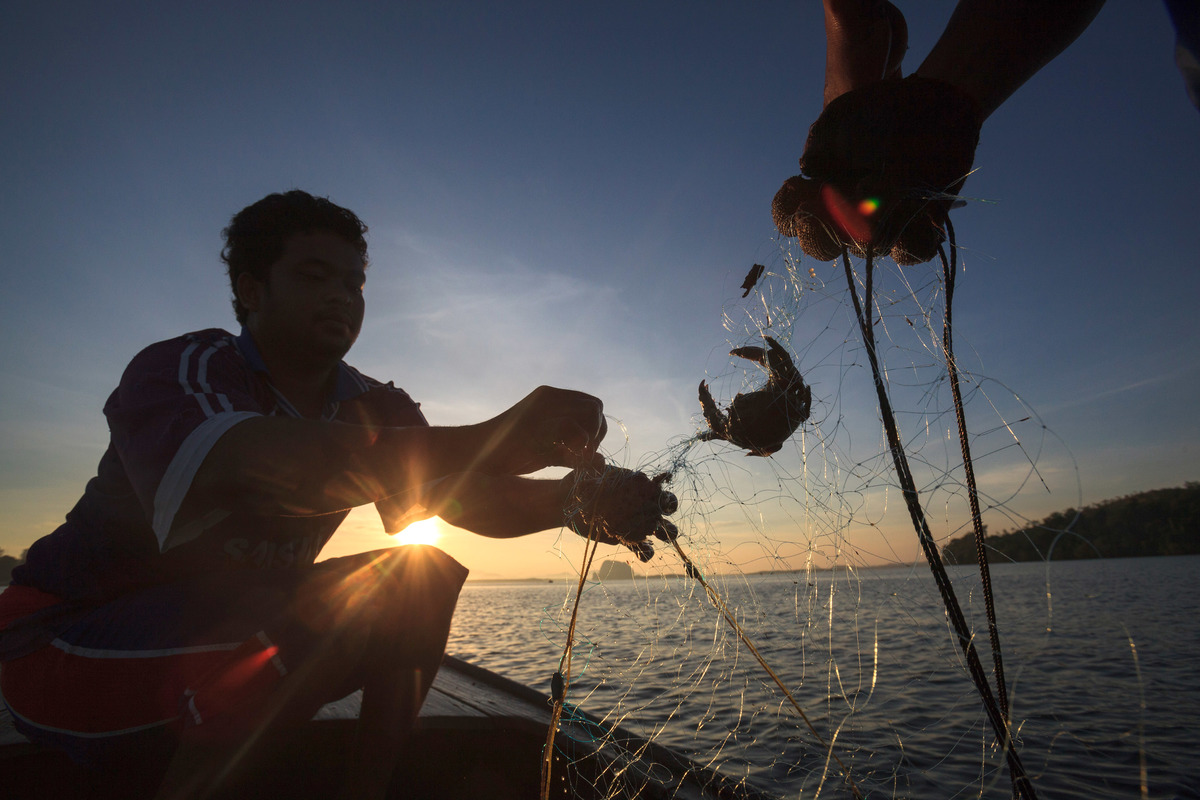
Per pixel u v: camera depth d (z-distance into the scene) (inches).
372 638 51.5
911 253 38.4
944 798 52.5
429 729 65.7
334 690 48.4
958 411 34.3
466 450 34.9
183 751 40.4
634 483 41.7
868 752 62.7
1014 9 41.8
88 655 42.3
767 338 42.5
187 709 40.7
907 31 47.2
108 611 43.6
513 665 355.6
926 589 39.9
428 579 52.4
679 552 43.2
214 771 40.6
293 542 55.7
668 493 43.8
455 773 65.8
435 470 34.7
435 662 53.2
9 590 48.1
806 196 41.1
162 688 42.2
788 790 54.4
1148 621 400.5
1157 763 89.0
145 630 42.0
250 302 53.8
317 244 52.1
